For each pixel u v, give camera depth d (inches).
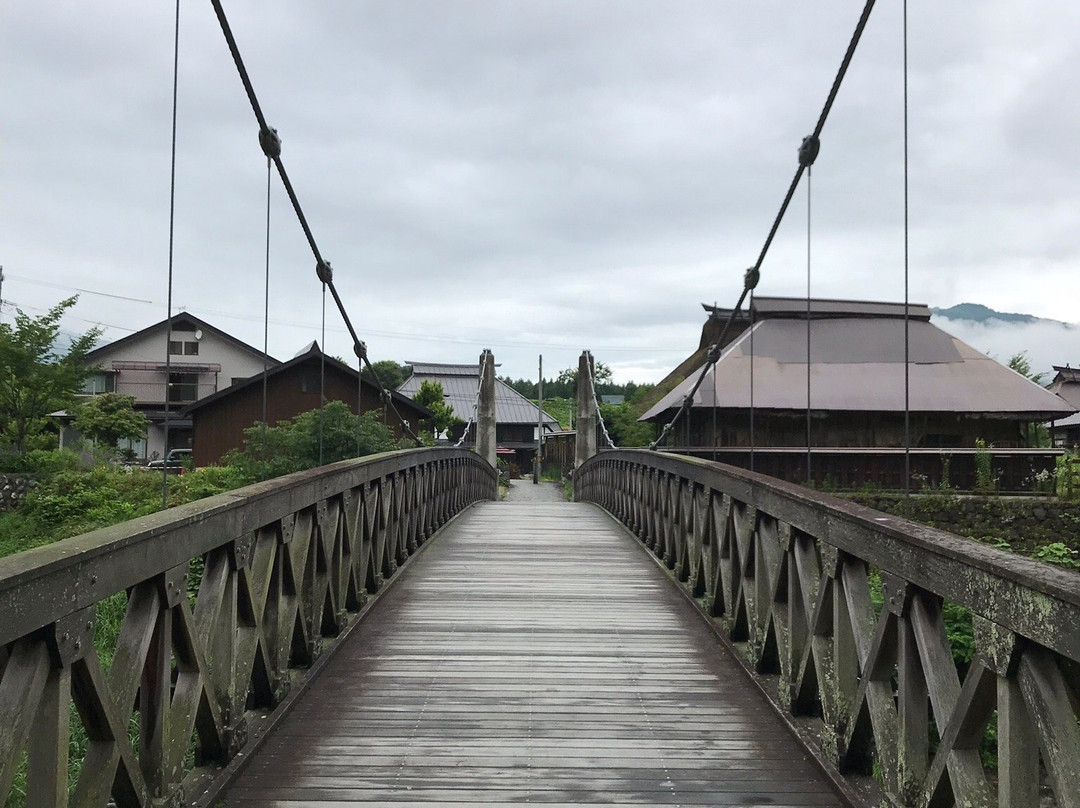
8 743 62.1
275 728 128.6
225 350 1141.7
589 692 149.3
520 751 123.4
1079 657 57.2
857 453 677.3
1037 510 532.7
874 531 95.9
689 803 107.9
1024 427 718.5
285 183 211.3
